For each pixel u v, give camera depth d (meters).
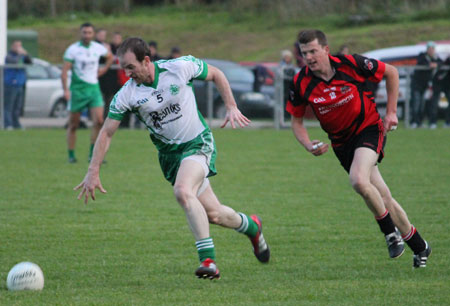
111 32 99.69
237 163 31.69
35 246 16.84
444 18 89.00
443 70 48.38
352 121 14.76
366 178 14.14
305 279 13.90
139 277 14.10
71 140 31.42
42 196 23.53
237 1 103.62
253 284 13.50
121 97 13.57
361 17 91.56
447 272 14.38
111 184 26.00
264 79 50.19
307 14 97.56
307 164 31.53
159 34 98.81
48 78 47.88
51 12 109.25
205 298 12.45
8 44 70.56
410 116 49.41
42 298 12.35
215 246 17.05
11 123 46.53
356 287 13.17
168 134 13.86
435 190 24.69
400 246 14.54
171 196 23.83
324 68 14.53
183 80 13.51
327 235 18.09
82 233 18.31
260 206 21.97
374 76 14.69
